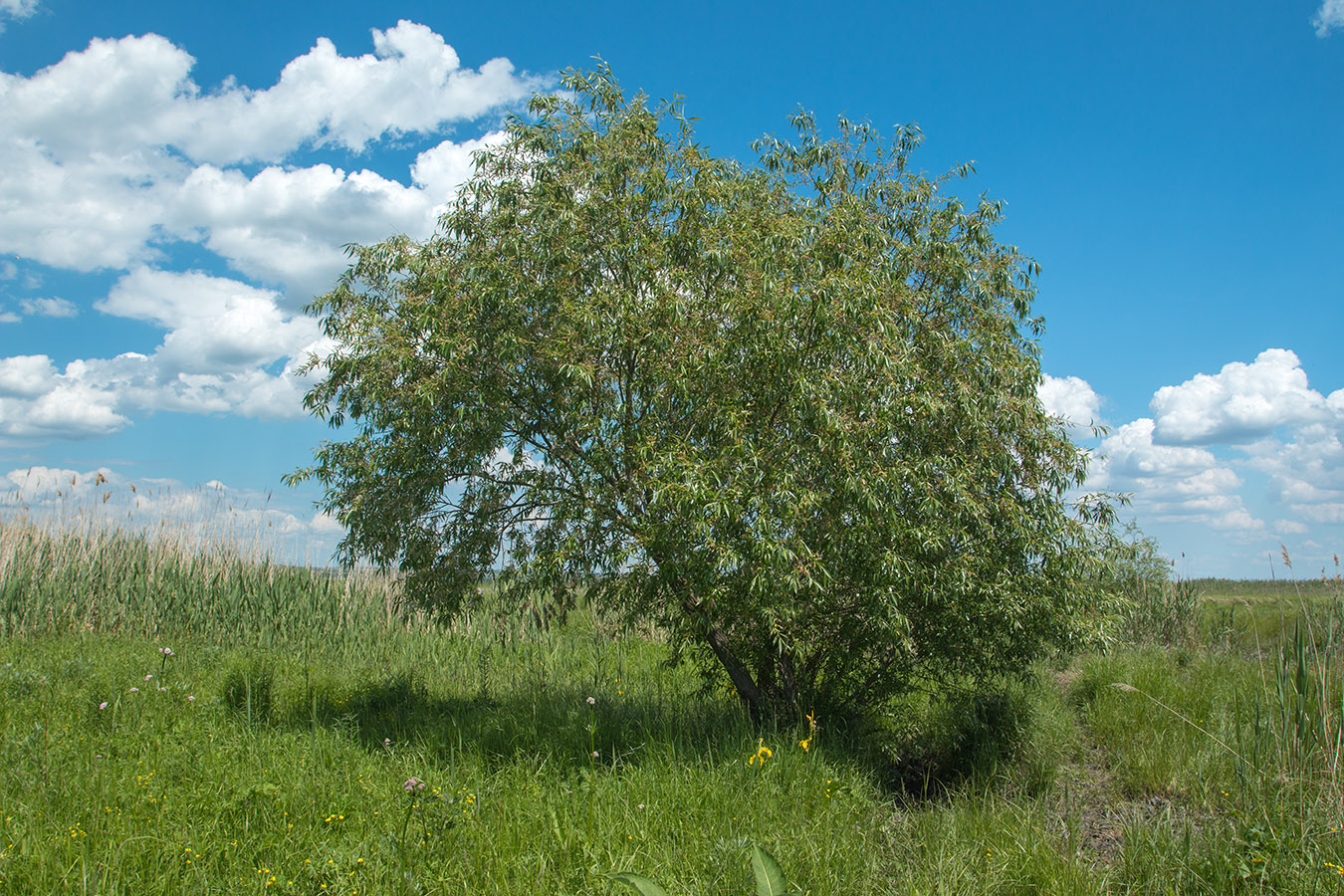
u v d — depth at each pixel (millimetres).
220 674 9461
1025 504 7586
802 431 6434
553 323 6836
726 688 8492
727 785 5641
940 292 8180
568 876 4383
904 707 8570
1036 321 8492
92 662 9266
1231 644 13508
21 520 13188
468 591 7844
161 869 4219
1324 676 6344
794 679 7723
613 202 7133
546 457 7297
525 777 6016
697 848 4746
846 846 4910
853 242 7262
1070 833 5496
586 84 7691
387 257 7621
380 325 7031
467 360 6801
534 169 7555
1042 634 7535
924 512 6703
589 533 6797
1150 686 10047
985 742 7586
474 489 7391
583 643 13562
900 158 8844
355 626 13109
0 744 5934
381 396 6805
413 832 4719
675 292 6762
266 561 14047
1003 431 7609
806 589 6684
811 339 6492
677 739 6770
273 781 5535
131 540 13805
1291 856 4773
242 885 4113
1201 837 5355
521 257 7062
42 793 4895
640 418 6863
